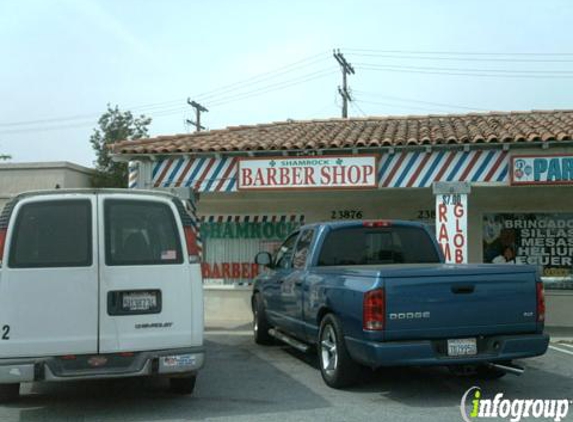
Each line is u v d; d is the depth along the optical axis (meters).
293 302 8.86
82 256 6.30
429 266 7.15
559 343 11.24
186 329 6.48
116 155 13.20
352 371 7.31
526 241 13.82
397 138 12.44
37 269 6.18
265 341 10.95
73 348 6.18
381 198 14.48
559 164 11.52
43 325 6.14
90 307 6.24
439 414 6.42
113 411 6.62
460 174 12.08
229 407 6.76
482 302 6.75
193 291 6.55
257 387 7.70
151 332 6.37
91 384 7.84
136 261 6.41
